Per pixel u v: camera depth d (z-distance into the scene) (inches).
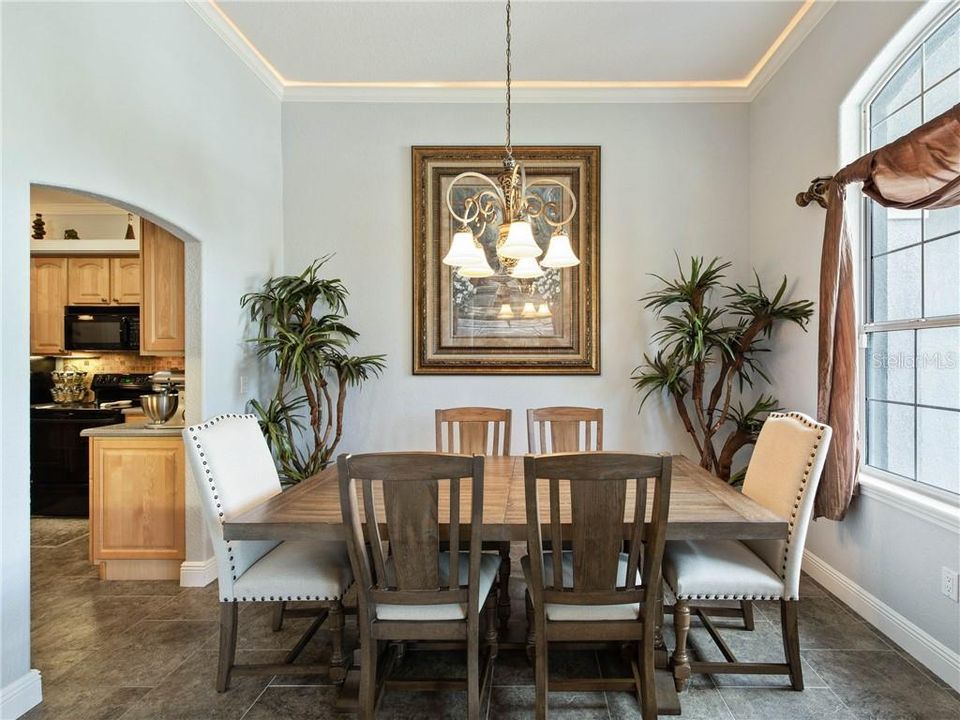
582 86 141.3
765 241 133.8
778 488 77.2
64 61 78.5
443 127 144.0
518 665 82.7
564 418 114.6
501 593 93.6
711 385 143.6
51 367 192.9
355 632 92.4
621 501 61.2
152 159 96.5
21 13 71.7
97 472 112.3
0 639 68.1
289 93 142.8
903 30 86.0
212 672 80.7
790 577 73.1
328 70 134.7
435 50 124.7
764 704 72.5
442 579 72.2
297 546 82.6
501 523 64.8
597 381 143.9
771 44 122.4
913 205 79.6
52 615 98.4
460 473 60.0
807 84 114.2
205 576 111.0
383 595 64.4
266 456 89.4
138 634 91.8
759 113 136.5
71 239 186.1
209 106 113.3
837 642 87.3
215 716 71.1
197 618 97.2
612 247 143.6
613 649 85.0
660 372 135.4
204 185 111.7
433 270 143.8
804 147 115.6
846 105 102.2
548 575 73.4
